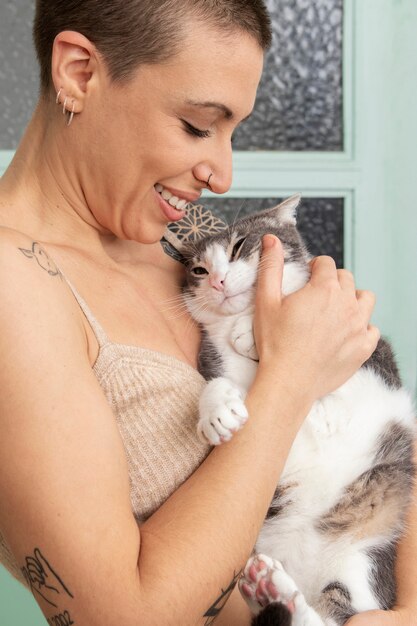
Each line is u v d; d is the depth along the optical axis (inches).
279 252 56.4
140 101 44.5
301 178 106.3
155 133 45.0
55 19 45.9
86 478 38.0
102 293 49.7
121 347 46.2
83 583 37.4
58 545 37.4
